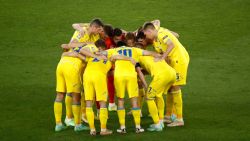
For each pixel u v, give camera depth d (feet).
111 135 80.48
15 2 149.28
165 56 82.69
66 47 84.02
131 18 139.64
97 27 84.58
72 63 82.12
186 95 99.09
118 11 143.64
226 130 81.66
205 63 114.73
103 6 146.61
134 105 81.10
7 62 116.06
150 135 80.12
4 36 130.00
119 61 81.97
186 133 80.74
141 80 82.43
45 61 116.88
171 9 144.66
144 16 140.87
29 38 128.98
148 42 85.76
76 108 81.97
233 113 89.30
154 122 82.17
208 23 136.26
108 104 96.37
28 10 144.15
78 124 82.69
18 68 112.98
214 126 83.56
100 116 80.48
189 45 124.88
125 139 78.59
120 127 83.30
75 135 80.84
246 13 141.28
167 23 136.87
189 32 131.85
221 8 144.66
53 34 131.13
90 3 148.77
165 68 81.97
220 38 127.95
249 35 128.67
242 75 108.27
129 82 80.84
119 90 80.94
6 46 124.67
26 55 120.06
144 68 84.43
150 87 81.97
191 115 88.94
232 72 109.91
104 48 83.10
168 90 86.43
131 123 86.74
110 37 86.84
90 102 80.74
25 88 102.37
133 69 81.66
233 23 135.74
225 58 117.08
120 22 137.49
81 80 84.89
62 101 91.15
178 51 84.89
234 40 126.31
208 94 99.35
